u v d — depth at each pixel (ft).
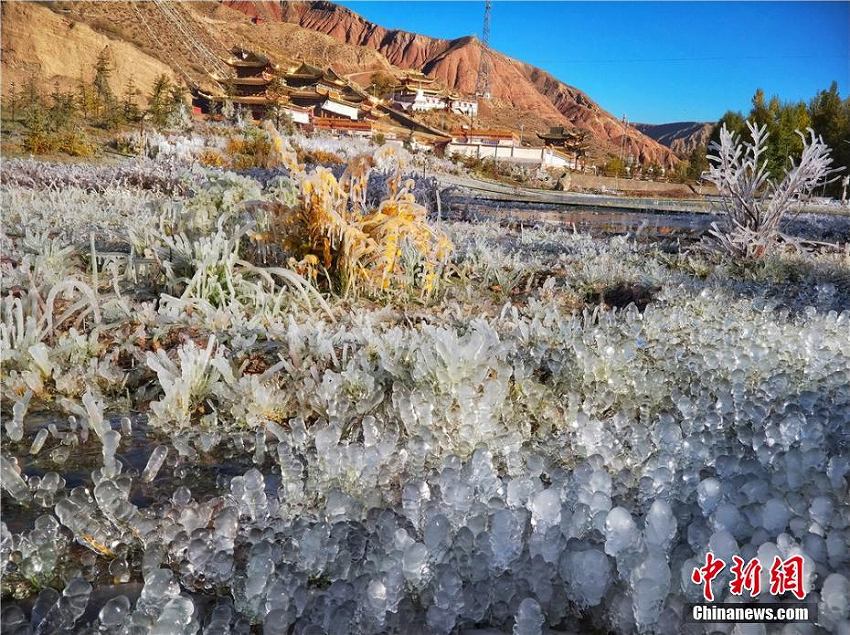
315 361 9.84
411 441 6.28
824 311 16.37
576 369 9.33
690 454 6.31
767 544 4.04
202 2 552.41
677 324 12.32
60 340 9.61
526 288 17.48
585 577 4.12
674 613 3.79
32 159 65.77
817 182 25.38
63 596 4.18
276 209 14.66
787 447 6.37
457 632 4.20
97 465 6.98
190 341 9.12
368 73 560.61
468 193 75.31
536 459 5.77
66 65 226.38
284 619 3.88
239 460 7.22
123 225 19.98
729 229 26.17
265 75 272.10
